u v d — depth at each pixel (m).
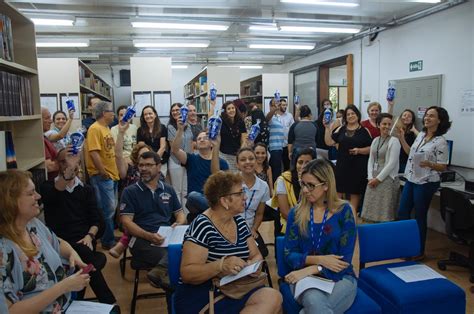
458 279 3.21
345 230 2.10
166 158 4.32
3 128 2.66
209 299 1.77
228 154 4.52
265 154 3.47
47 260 1.68
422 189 3.51
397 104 5.66
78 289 1.61
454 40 4.62
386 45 6.00
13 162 2.10
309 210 2.18
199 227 1.86
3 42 2.20
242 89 10.45
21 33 2.62
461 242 3.26
